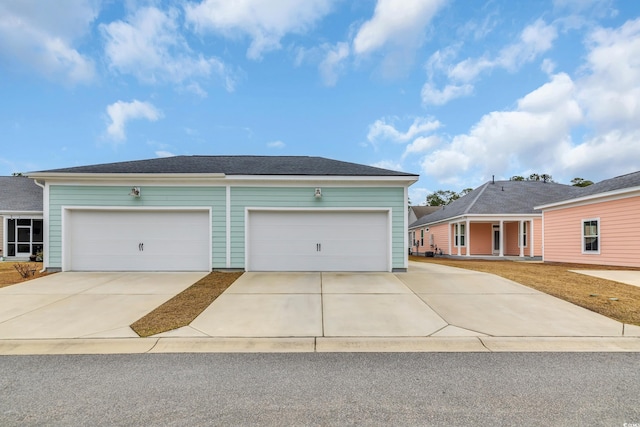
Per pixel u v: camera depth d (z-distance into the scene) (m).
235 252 9.83
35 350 4.18
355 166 11.45
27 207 16.92
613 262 12.62
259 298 6.66
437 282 8.17
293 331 4.82
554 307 5.96
